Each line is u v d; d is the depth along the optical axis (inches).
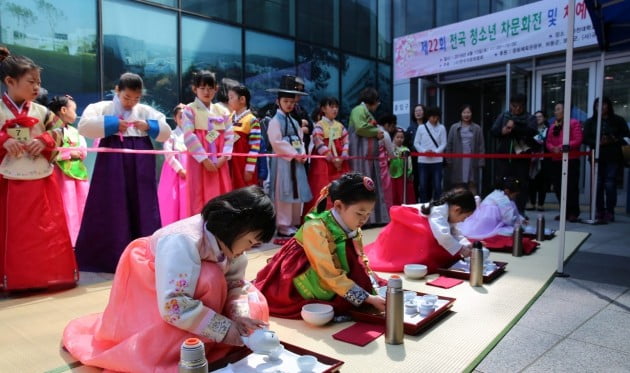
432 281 126.6
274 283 104.7
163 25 267.4
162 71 269.0
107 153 136.0
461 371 74.4
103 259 136.3
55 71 232.2
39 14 225.8
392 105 403.5
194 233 72.2
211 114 165.9
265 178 193.9
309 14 340.8
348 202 96.1
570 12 134.4
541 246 178.1
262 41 314.3
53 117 124.6
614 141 240.1
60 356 79.7
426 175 265.9
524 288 121.2
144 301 75.5
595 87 294.8
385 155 241.9
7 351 82.0
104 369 72.5
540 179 288.4
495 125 246.5
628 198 272.7
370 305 100.8
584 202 307.9
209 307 72.0
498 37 317.1
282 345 76.8
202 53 285.4
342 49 364.2
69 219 166.1
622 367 77.4
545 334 92.0
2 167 114.5
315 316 93.4
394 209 142.9
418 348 83.2
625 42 221.9
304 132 218.8
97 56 244.4
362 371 73.9
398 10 401.4
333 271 96.9
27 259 115.8
